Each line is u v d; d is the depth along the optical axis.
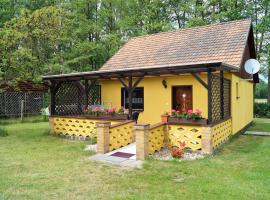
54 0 27.66
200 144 9.12
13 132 13.84
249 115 16.25
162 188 5.84
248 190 5.64
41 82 16.16
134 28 27.97
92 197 5.37
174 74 11.62
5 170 7.15
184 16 28.22
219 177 6.53
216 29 14.62
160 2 26.56
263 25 22.61
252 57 16.91
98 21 28.72
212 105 9.43
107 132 9.09
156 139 9.18
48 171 7.06
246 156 8.60
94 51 27.45
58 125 12.80
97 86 14.70
